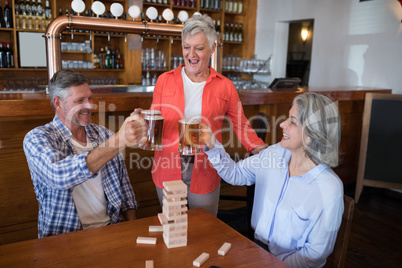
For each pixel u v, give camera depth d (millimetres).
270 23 5453
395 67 3631
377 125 3049
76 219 1329
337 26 4301
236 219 2732
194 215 1264
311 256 1143
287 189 1222
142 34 2309
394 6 3594
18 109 1729
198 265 924
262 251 1026
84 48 4527
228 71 5922
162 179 1701
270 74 5539
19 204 1925
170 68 5195
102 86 2783
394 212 3029
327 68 4488
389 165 3051
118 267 914
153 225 1161
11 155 1847
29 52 4227
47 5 4320
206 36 1503
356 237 2537
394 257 2279
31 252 979
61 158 1196
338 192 1137
